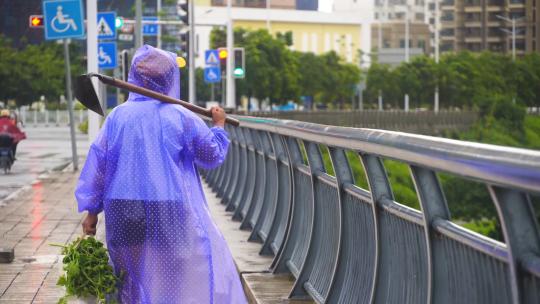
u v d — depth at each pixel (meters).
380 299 5.65
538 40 173.75
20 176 24.94
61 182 22.03
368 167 5.51
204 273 4.98
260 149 11.74
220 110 5.29
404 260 5.15
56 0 19.86
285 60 103.00
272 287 8.25
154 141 5.02
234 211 14.13
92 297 5.08
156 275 4.97
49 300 8.28
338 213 6.98
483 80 121.25
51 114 84.19
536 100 124.25
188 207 4.99
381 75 126.50
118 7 129.12
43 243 11.72
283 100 105.56
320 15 167.62
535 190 2.89
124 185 4.98
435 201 4.38
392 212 5.23
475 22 180.00
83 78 5.23
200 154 5.12
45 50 88.31
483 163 3.17
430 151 3.75
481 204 38.50
